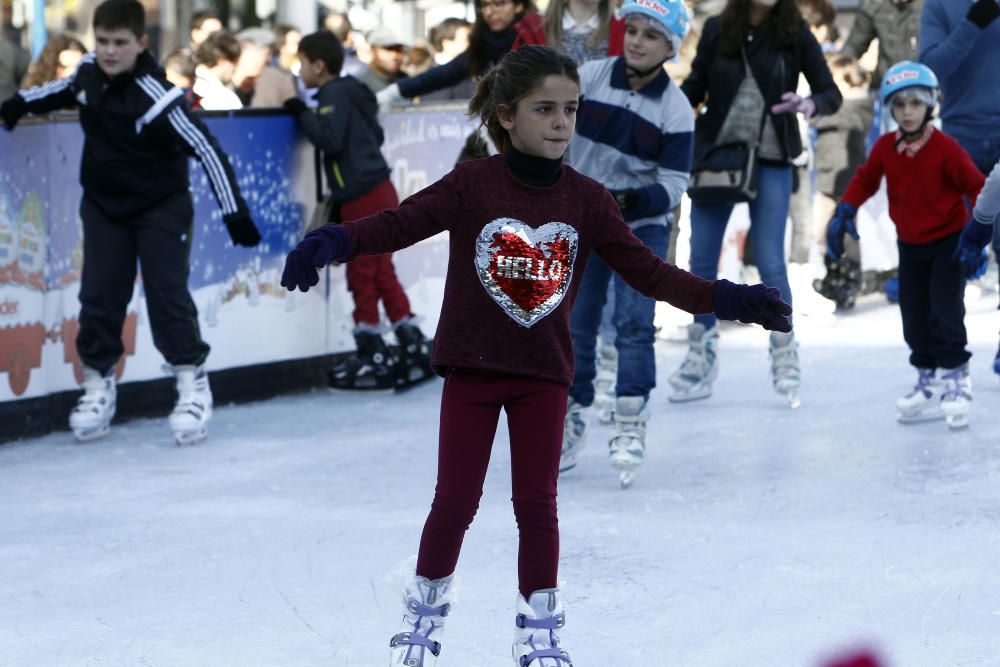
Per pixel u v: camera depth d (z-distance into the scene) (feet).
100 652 35.73
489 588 40.60
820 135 94.99
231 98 81.97
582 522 47.55
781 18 61.87
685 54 90.27
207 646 36.11
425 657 31.89
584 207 32.01
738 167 61.98
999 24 69.87
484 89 32.73
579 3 57.67
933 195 59.36
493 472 55.57
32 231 60.59
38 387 61.67
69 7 124.67
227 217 57.93
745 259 93.45
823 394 69.62
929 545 43.98
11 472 55.62
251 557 44.06
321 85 71.92
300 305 73.41
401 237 30.76
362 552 44.45
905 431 60.95
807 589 39.91
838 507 49.01
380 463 57.41
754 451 58.03
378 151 71.82
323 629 37.35
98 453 59.16
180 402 60.80
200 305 67.87
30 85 82.79
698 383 68.74
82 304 59.98
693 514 48.49
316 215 71.77
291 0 131.23
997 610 37.83
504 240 31.27
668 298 32.14
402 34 148.36
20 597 40.37
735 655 34.91
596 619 37.78
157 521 48.39
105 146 58.59
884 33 96.94
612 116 50.78
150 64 58.18
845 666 32.60
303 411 68.85
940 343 60.90
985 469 53.67
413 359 74.28
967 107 70.95
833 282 96.32
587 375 53.47
